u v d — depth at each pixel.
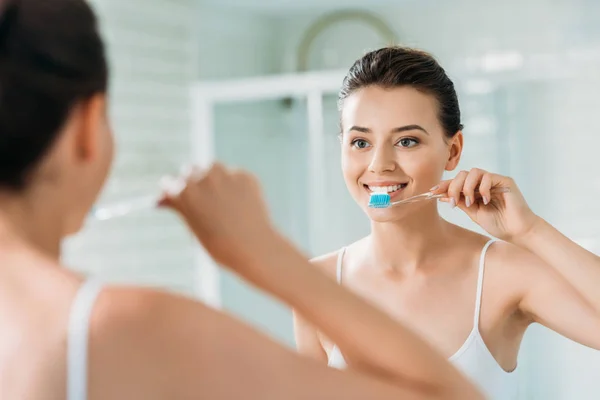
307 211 3.72
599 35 3.96
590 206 3.18
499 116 3.29
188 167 0.62
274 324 3.85
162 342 0.53
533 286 1.24
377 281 1.33
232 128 3.86
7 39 0.53
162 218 3.70
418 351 0.60
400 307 1.30
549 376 3.06
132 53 3.60
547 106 3.24
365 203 1.28
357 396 0.56
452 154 1.33
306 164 3.71
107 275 3.45
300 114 3.71
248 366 0.54
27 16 0.53
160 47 3.75
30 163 0.54
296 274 0.61
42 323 0.53
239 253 0.60
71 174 0.56
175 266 3.75
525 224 1.17
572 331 1.19
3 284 0.54
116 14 3.52
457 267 1.30
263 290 0.62
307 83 3.68
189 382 0.53
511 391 1.29
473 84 3.31
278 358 0.55
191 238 3.84
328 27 4.70
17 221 0.55
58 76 0.54
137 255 3.58
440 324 1.27
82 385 0.52
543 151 3.26
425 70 1.25
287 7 4.54
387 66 1.24
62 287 0.54
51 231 0.57
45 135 0.54
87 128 0.56
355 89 1.26
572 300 1.19
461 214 2.97
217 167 0.61
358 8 4.58
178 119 3.83
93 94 0.56
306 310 0.61
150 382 0.53
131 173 3.58
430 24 4.42
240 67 4.66
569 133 3.21
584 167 3.20
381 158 1.23
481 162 3.31
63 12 0.54
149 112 3.68
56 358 0.52
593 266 1.14
